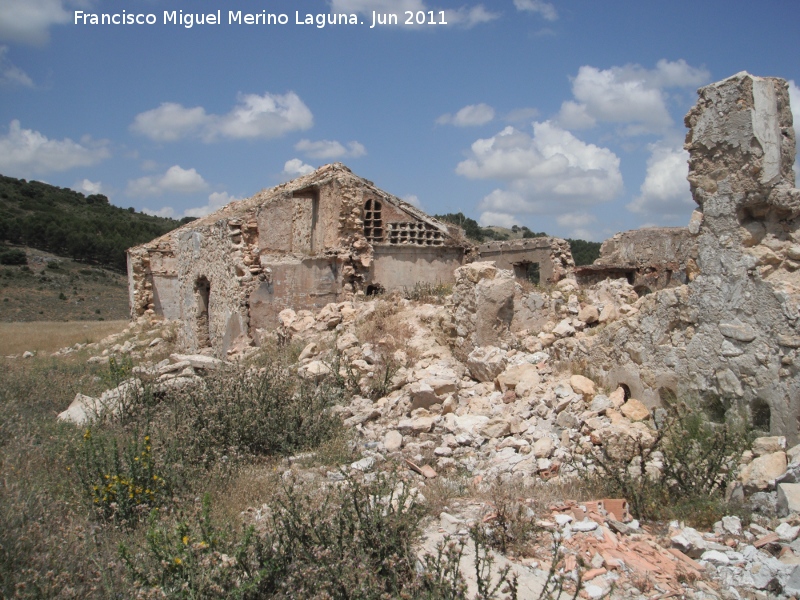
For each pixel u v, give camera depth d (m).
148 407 11.53
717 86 8.59
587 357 10.60
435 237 25.34
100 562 5.46
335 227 23.31
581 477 7.17
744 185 8.27
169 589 4.91
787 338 7.70
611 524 6.00
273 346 17.36
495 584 5.04
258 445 9.45
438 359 12.80
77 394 14.15
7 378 15.97
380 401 11.04
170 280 34.44
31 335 31.64
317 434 9.74
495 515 6.08
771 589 5.05
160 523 6.55
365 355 12.96
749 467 6.94
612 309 11.88
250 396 10.15
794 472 6.57
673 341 9.12
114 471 7.63
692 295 8.88
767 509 6.28
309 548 5.26
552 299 13.11
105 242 80.00
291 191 23.47
